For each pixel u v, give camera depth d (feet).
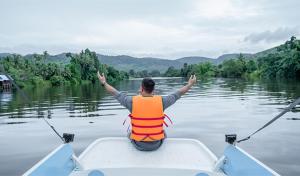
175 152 17.58
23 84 214.69
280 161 25.59
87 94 116.06
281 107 59.62
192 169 14.26
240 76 394.11
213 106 64.18
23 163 26.14
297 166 24.27
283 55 287.48
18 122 48.11
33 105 75.10
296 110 55.36
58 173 13.34
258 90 111.14
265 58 323.98
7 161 26.76
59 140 34.63
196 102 73.31
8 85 175.01
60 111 61.57
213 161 16.29
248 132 37.09
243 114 51.57
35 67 261.44
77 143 32.81
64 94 117.80
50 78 256.73
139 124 16.37
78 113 57.77
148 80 16.46
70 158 15.29
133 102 16.28
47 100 89.35
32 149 30.71
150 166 14.48
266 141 32.37
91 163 16.30
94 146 18.42
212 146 30.60
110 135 36.88
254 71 365.20
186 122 44.62
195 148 18.22
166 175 14.49
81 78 338.95
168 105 16.53
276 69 283.79
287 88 117.60
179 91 16.52
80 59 350.84
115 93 16.40
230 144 16.71
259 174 13.05
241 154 14.90
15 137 36.58
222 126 41.14
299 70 253.24
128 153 17.25
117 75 460.55
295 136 34.40
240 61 402.31
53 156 14.99
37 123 46.75
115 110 61.77
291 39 302.04
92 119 49.78
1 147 31.68
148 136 16.42
